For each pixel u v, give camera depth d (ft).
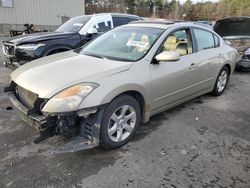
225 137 11.43
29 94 9.34
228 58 16.63
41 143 10.35
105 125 9.38
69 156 9.58
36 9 64.28
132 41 12.14
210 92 16.74
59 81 8.98
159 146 10.46
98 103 8.86
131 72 10.17
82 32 21.07
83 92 8.67
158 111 12.08
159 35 11.93
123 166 9.09
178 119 13.14
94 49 12.65
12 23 60.64
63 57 11.82
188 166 9.20
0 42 43.80
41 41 18.15
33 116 8.83
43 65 10.71
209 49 14.99
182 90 12.99
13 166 8.91
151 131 11.70
